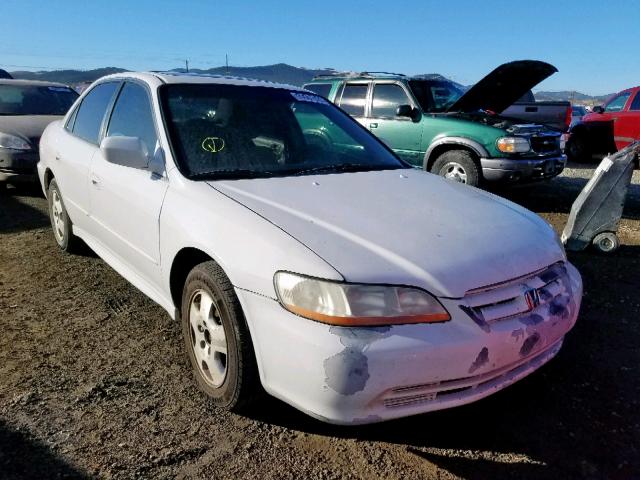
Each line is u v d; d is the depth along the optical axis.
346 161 3.47
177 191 2.81
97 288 4.05
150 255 3.01
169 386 2.79
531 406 2.71
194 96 3.37
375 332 2.01
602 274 4.75
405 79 8.25
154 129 3.19
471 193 3.19
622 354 3.25
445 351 2.04
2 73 14.73
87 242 4.16
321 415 2.07
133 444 2.33
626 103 12.34
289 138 3.43
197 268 2.57
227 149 3.13
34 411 2.53
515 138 7.02
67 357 3.04
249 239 2.33
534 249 2.50
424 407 2.13
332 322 2.02
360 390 2.00
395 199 2.81
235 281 2.30
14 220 5.95
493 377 2.23
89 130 4.14
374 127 8.38
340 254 2.16
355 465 2.26
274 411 2.60
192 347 2.75
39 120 7.51
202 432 2.43
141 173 3.15
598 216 5.29
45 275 4.30
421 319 2.06
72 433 2.39
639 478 2.21
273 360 2.17
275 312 2.15
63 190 4.42
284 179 2.96
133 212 3.13
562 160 7.72
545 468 2.27
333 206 2.60
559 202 8.07
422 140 7.83
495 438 2.46
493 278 2.21
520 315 2.25
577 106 20.22
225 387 2.48
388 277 2.09
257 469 2.22
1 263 4.55
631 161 5.10
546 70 7.39
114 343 3.22
